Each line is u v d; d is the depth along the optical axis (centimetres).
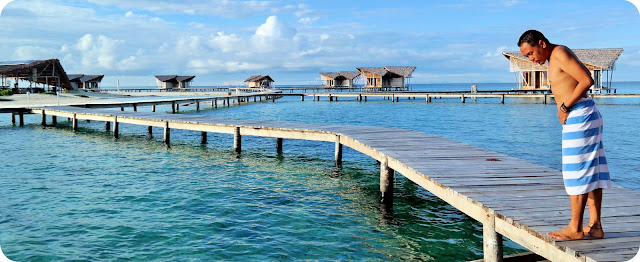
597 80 5647
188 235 705
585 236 430
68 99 4216
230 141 1853
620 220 486
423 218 819
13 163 1320
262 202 907
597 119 406
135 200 905
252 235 711
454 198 626
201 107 4556
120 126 2495
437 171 764
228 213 826
